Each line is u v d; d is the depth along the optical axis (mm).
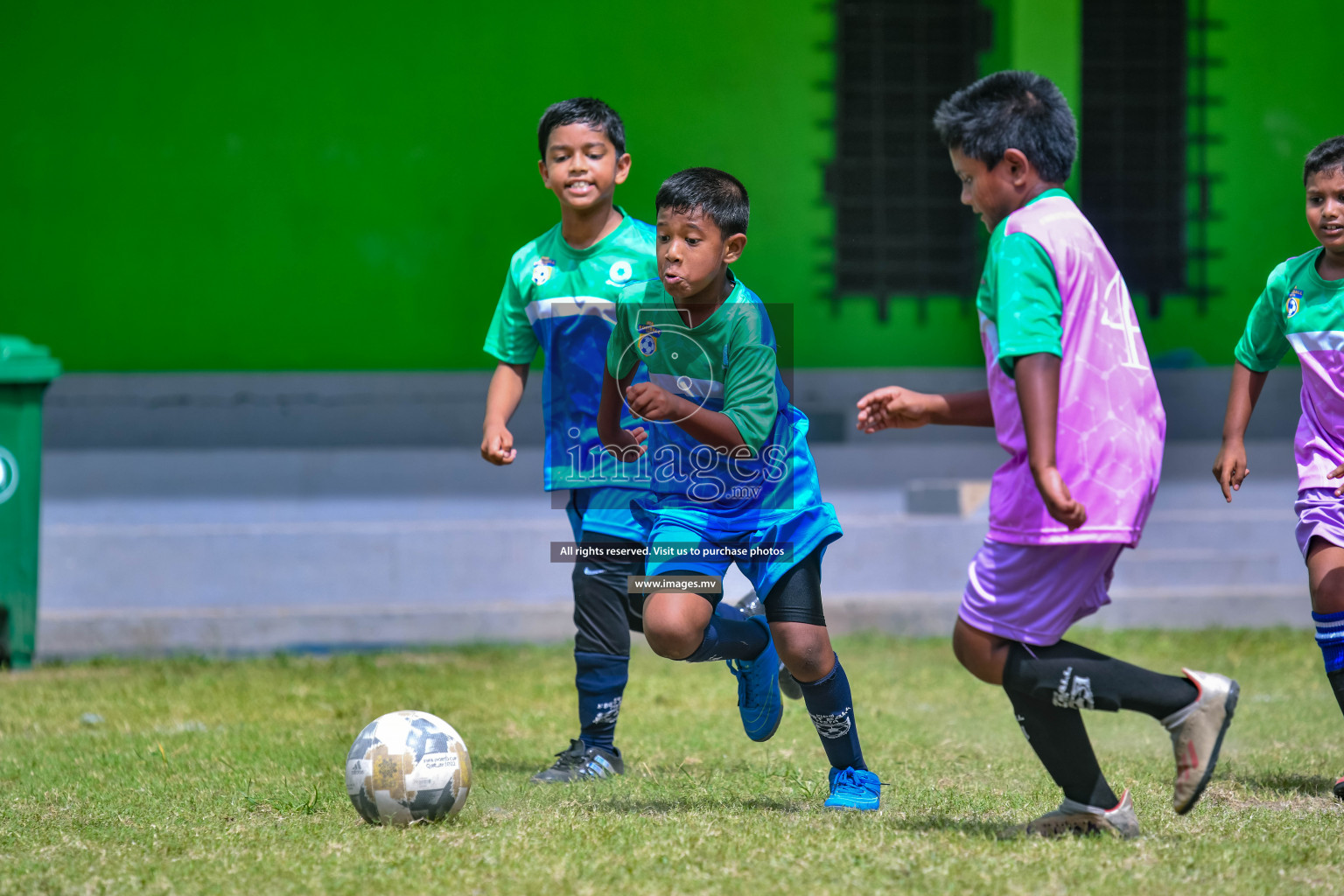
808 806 14336
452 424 42031
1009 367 11523
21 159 41062
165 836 12945
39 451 28875
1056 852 11562
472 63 42062
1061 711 12258
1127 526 11727
